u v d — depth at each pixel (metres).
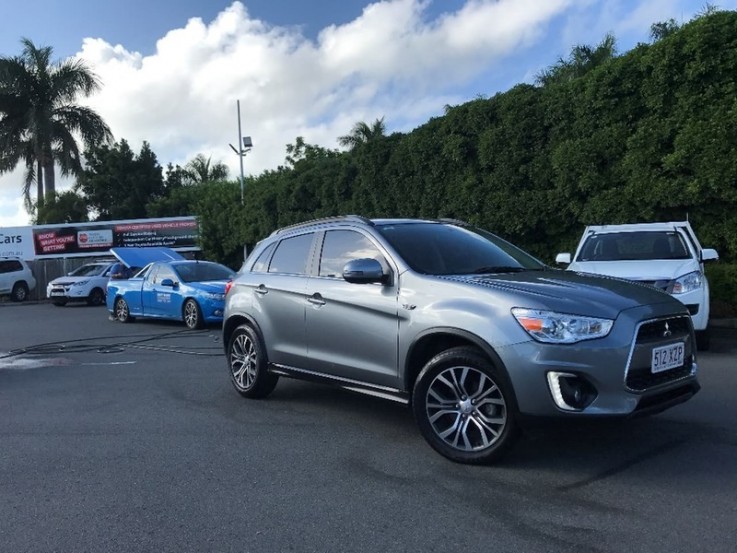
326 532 3.79
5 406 7.14
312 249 6.30
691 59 12.47
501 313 4.50
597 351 4.22
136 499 4.36
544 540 3.60
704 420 5.75
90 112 35.75
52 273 30.34
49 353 11.02
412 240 5.62
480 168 16.30
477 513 3.97
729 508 3.94
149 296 15.06
